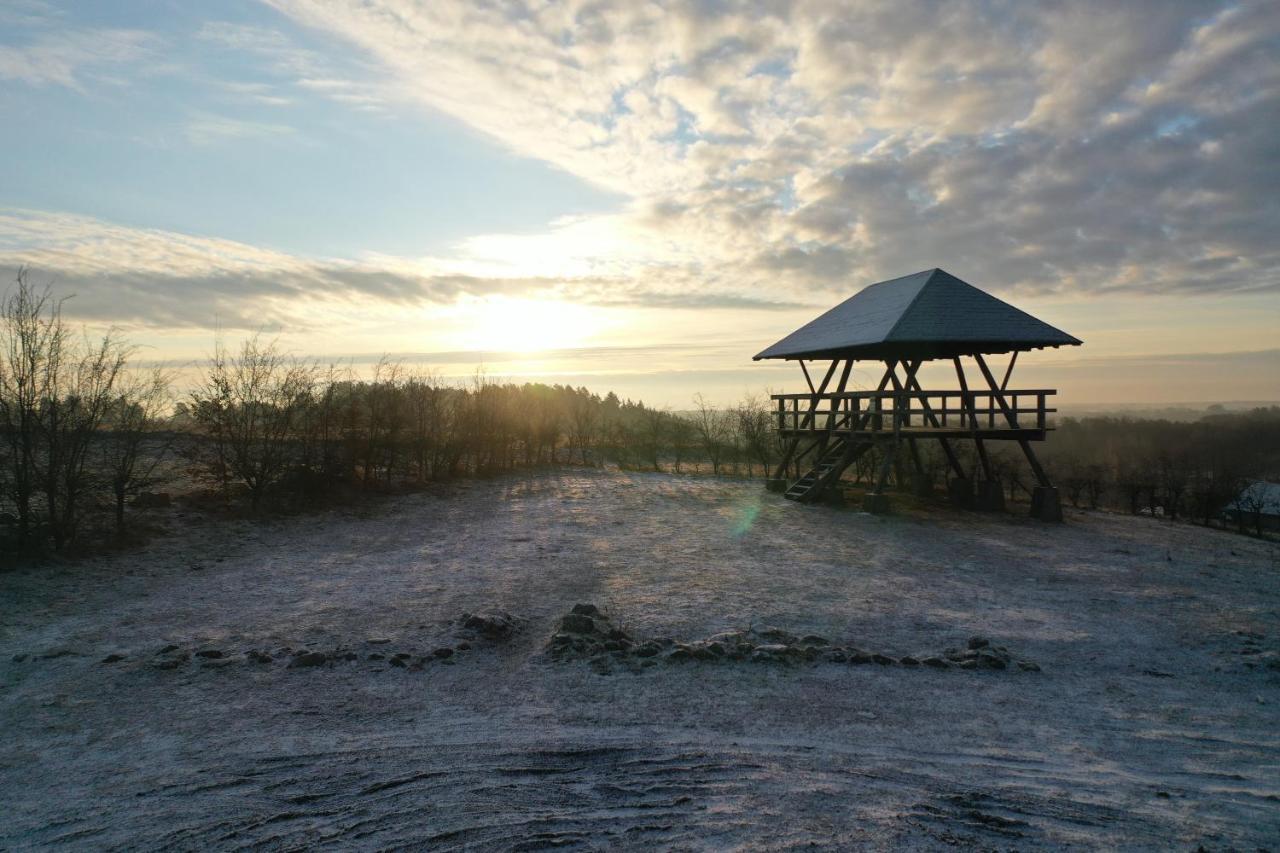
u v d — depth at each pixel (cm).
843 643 816
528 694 675
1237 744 590
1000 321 1691
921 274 1922
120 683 693
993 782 510
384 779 508
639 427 3350
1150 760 557
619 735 587
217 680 704
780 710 643
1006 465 2302
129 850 417
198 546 1298
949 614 937
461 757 544
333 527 1538
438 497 1980
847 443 1922
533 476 2522
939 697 679
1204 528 1850
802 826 436
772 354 2128
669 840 419
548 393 3325
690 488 2266
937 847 412
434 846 416
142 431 1366
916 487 2094
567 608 936
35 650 778
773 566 1185
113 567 1130
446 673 727
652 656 767
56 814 461
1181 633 877
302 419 1823
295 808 466
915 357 1797
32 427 1164
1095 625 906
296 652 768
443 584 1062
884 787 498
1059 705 668
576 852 406
